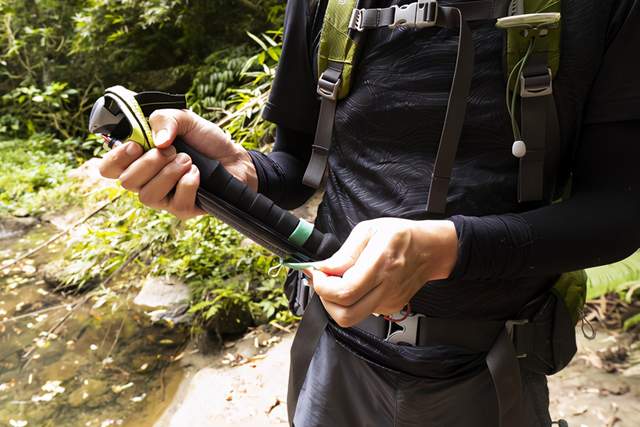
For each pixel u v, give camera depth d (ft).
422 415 2.30
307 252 1.97
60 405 6.68
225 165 2.34
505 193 2.04
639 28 1.76
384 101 2.12
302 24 2.43
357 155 2.30
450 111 1.93
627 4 1.78
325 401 2.54
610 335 6.52
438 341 2.21
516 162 2.02
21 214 12.59
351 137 2.29
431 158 2.10
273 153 2.72
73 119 17.01
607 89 1.85
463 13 1.93
